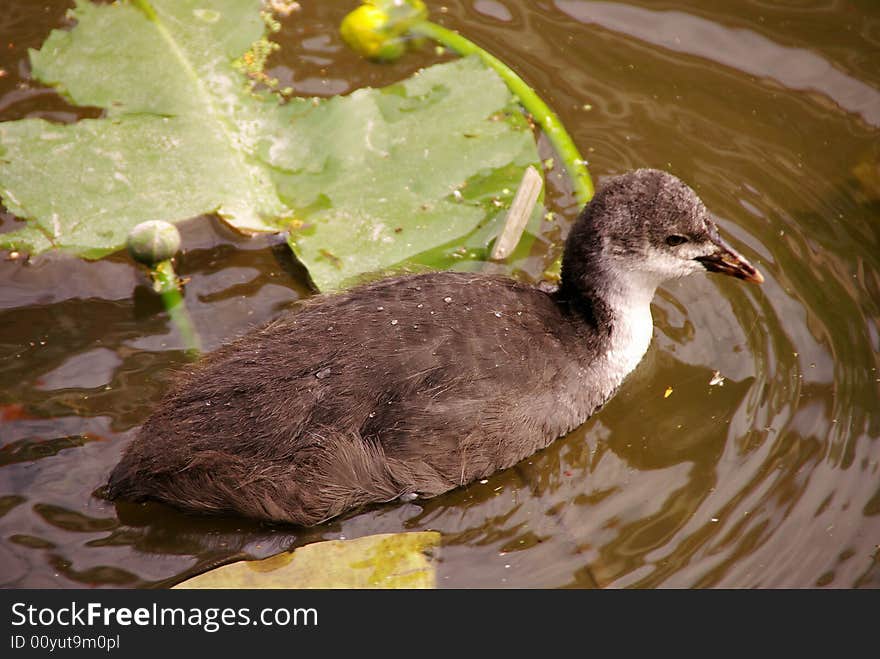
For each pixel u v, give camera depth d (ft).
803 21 38.11
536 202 31.91
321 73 35.91
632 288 28.22
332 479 24.88
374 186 31.19
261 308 29.60
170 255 28.96
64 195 30.04
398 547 24.84
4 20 36.78
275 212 30.48
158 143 31.48
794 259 31.60
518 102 34.63
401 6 38.17
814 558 24.77
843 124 35.27
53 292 29.60
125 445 26.40
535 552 25.12
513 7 38.34
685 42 37.68
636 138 34.73
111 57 33.45
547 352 26.66
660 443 27.50
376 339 25.05
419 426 24.99
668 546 25.12
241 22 34.78
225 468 24.27
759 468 26.76
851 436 27.32
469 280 26.86
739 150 34.45
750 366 29.17
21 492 25.40
